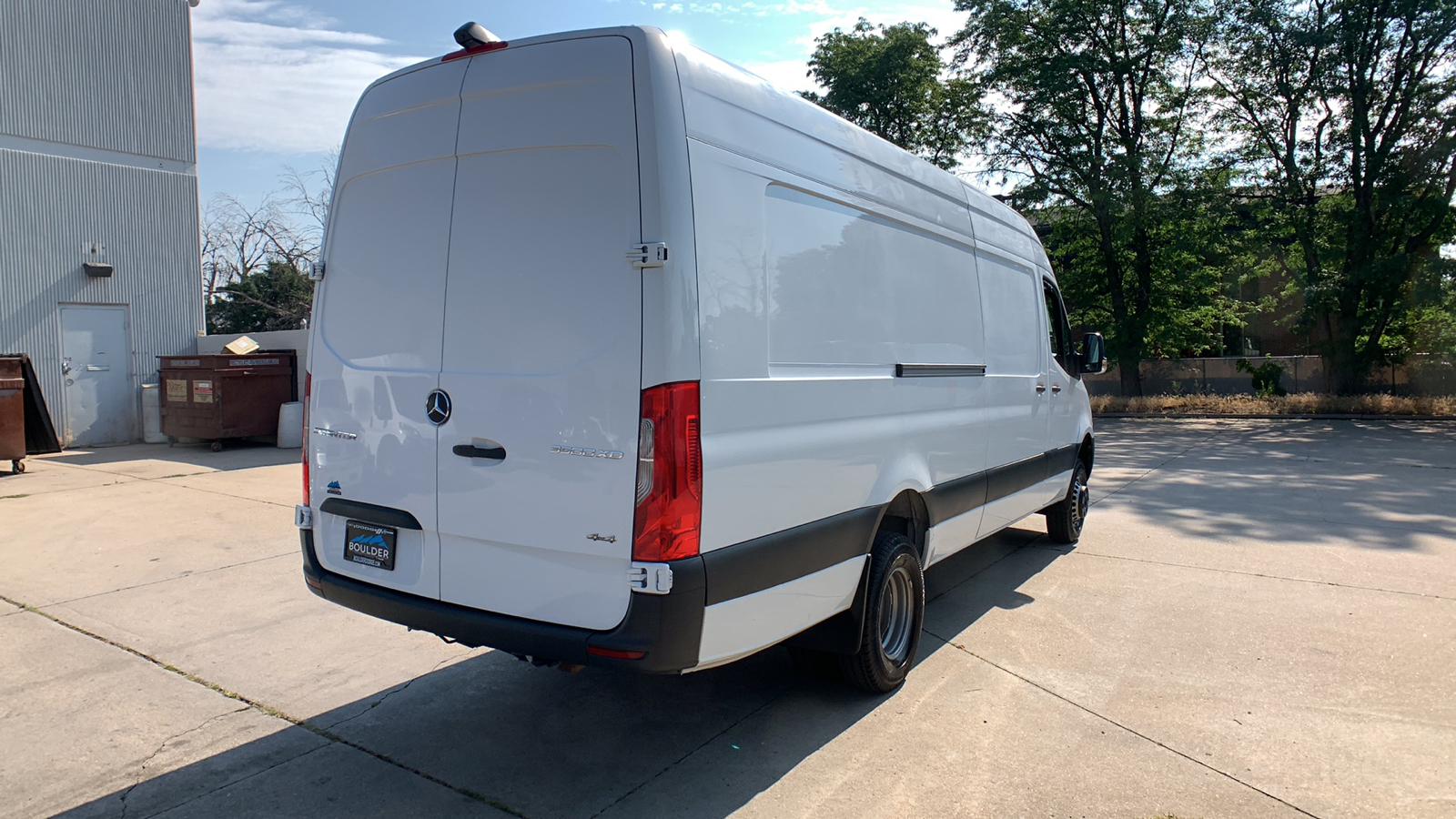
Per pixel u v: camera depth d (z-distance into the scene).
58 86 13.88
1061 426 6.48
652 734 3.62
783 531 3.21
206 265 36.31
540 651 2.94
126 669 4.26
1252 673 4.29
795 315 3.33
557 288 2.93
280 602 5.32
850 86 28.67
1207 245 22.00
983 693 4.06
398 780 3.22
